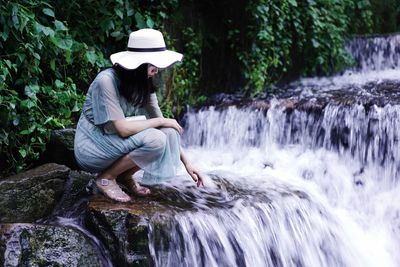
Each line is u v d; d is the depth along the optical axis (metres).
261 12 6.44
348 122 5.32
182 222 3.76
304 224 4.34
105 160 3.86
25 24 4.52
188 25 6.34
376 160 5.18
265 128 5.70
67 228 3.65
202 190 4.39
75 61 5.30
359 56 7.90
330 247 4.40
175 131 3.94
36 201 4.05
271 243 4.05
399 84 6.63
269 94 6.52
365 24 8.77
